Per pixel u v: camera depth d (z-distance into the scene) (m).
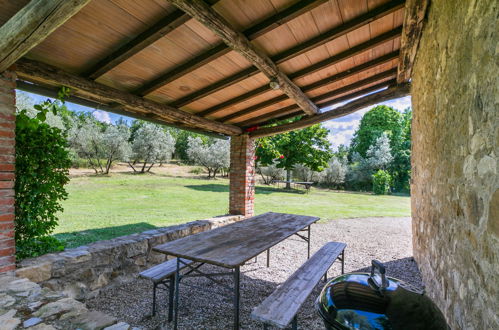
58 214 6.55
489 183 1.09
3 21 1.90
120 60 2.44
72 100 3.14
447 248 1.84
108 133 17.62
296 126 4.77
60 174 2.75
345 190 18.67
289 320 1.57
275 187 16.48
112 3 1.89
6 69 2.12
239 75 3.12
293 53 2.69
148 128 19.02
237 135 5.56
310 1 2.03
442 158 1.96
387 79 3.87
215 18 1.97
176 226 4.05
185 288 2.96
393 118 22.48
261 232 2.70
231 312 2.46
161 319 2.33
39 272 2.29
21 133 2.39
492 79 1.07
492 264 1.06
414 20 2.29
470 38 1.33
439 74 2.01
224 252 2.04
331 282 1.32
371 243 4.80
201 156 18.36
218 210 7.48
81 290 2.60
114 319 1.54
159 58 2.64
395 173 19.64
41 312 1.59
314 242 4.86
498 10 1.01
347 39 2.67
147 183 14.09
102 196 9.74
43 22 1.50
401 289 1.17
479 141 1.21
